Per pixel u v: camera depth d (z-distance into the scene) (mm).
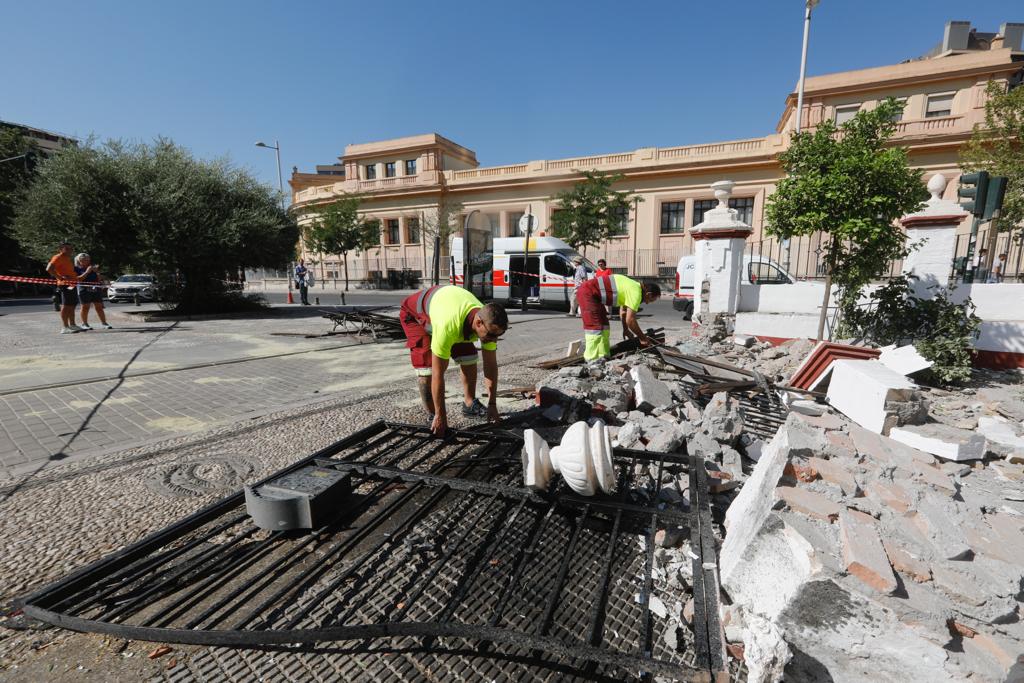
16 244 24016
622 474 3047
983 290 6500
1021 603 1575
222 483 3109
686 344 7207
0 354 7703
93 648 1812
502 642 1708
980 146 15102
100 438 3932
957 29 30453
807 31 16109
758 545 1877
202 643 1673
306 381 5984
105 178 12203
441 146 32406
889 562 1638
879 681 1579
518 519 2668
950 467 3262
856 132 5992
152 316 13844
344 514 2664
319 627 1880
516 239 15828
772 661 1584
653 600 2086
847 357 5105
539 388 4469
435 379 3311
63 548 2389
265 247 14602
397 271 31500
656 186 26062
